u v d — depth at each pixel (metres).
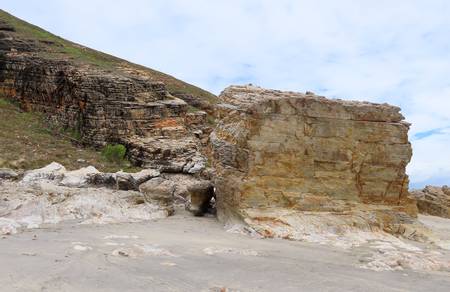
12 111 43.38
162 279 8.30
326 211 14.61
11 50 48.78
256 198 14.27
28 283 7.62
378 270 9.79
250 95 15.94
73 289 7.50
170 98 45.66
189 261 9.75
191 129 46.38
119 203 16.12
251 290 7.98
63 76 43.41
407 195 15.59
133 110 40.22
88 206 15.33
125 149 37.41
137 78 44.66
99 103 39.81
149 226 14.23
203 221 15.77
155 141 38.09
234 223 14.41
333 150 15.05
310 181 14.83
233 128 15.52
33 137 36.78
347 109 15.22
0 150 30.53
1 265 8.57
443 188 26.88
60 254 9.67
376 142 15.38
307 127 14.95
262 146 14.56
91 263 9.09
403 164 15.56
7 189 16.17
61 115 42.47
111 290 7.57
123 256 9.79
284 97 15.08
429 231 14.85
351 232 13.83
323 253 11.28
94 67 45.28
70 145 37.91
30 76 45.53
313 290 8.15
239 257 10.34
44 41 53.38
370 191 15.29
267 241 12.50
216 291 7.79
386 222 14.89
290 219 13.89
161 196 17.44
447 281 9.16
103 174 19.03
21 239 11.20
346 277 9.10
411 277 9.37
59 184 18.42
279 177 14.62
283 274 9.12
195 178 32.22
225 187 15.50
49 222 13.89
